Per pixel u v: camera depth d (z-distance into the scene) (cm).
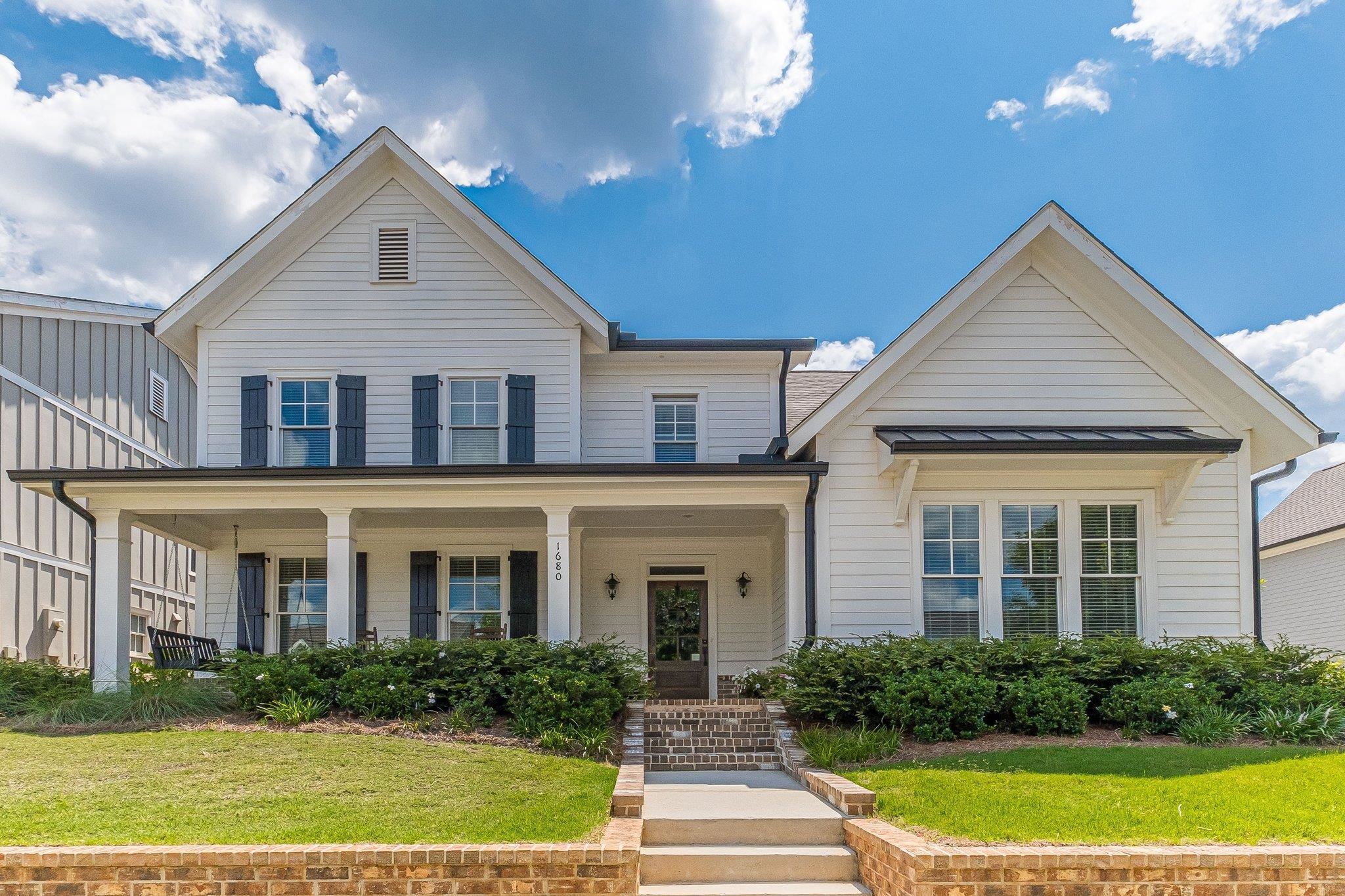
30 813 682
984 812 687
